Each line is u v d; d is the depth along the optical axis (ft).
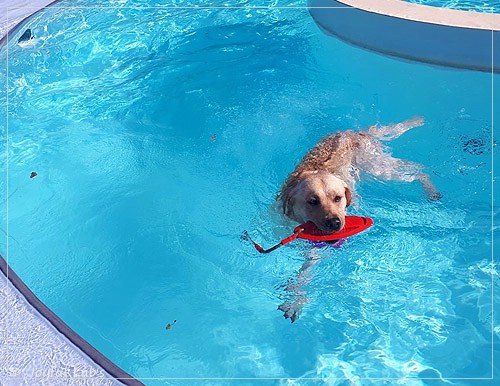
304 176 5.34
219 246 5.73
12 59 8.63
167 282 5.41
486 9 9.22
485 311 4.91
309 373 4.51
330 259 5.42
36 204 6.38
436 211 5.84
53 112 7.70
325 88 7.71
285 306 5.06
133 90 8.00
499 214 5.78
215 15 9.61
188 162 6.81
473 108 7.04
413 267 5.34
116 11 9.77
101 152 7.04
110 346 4.81
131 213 6.20
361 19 8.15
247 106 7.52
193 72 8.26
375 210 5.87
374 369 4.50
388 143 6.51
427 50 7.73
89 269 5.60
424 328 4.81
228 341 4.81
